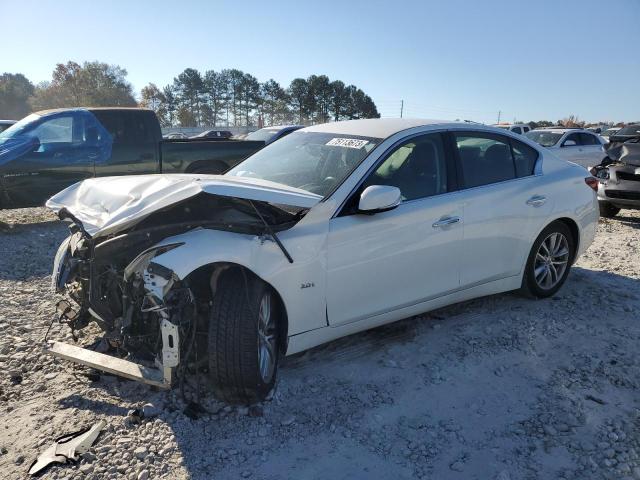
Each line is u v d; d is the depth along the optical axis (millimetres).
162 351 2979
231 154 9773
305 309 3434
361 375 3682
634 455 2859
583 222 5137
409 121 4383
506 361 3885
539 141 16641
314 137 4473
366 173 3762
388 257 3754
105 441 2922
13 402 3297
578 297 5156
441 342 4172
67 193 3818
